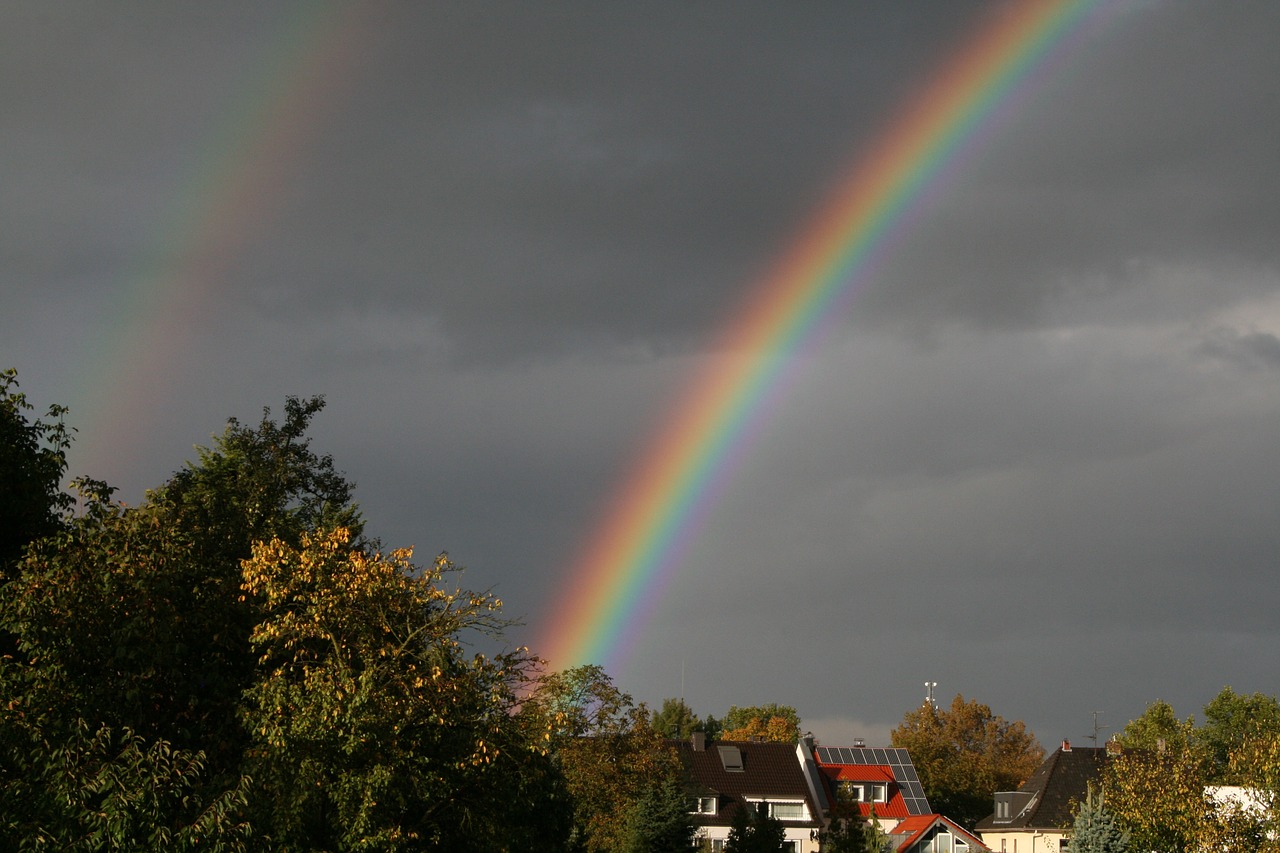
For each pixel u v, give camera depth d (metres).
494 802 33.19
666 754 87.38
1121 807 66.88
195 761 26.34
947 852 112.06
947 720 192.62
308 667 31.08
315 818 30.36
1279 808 57.69
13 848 23.94
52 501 36.62
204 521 39.91
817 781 138.12
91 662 30.27
